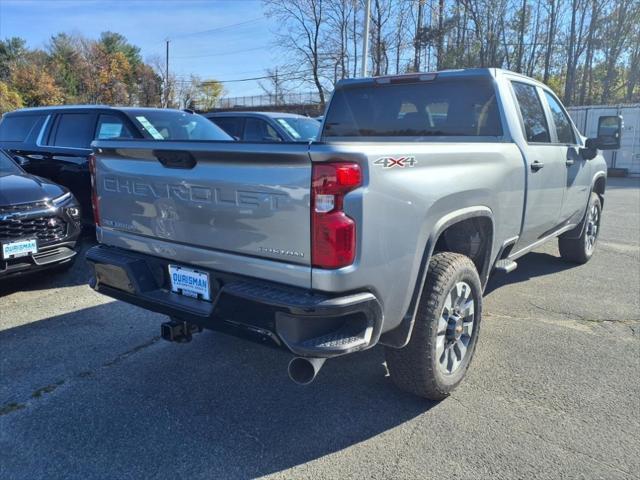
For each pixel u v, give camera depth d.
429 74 4.32
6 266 4.89
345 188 2.33
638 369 3.65
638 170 19.20
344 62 34.47
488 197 3.42
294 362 2.48
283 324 2.41
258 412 3.15
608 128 5.30
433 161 2.86
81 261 6.42
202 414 3.14
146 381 3.52
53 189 5.53
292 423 3.04
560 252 6.29
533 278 5.82
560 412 3.11
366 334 2.52
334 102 4.96
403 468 2.63
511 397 3.29
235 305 2.57
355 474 2.59
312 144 2.35
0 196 5.00
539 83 4.86
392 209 2.53
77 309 4.84
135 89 63.28
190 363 3.78
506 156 3.69
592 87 39.44
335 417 3.09
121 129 6.63
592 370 3.64
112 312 4.76
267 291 2.50
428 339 2.93
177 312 2.89
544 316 4.66
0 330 4.36
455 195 2.99
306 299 2.39
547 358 3.82
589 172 5.68
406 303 2.75
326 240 2.34
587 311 4.78
